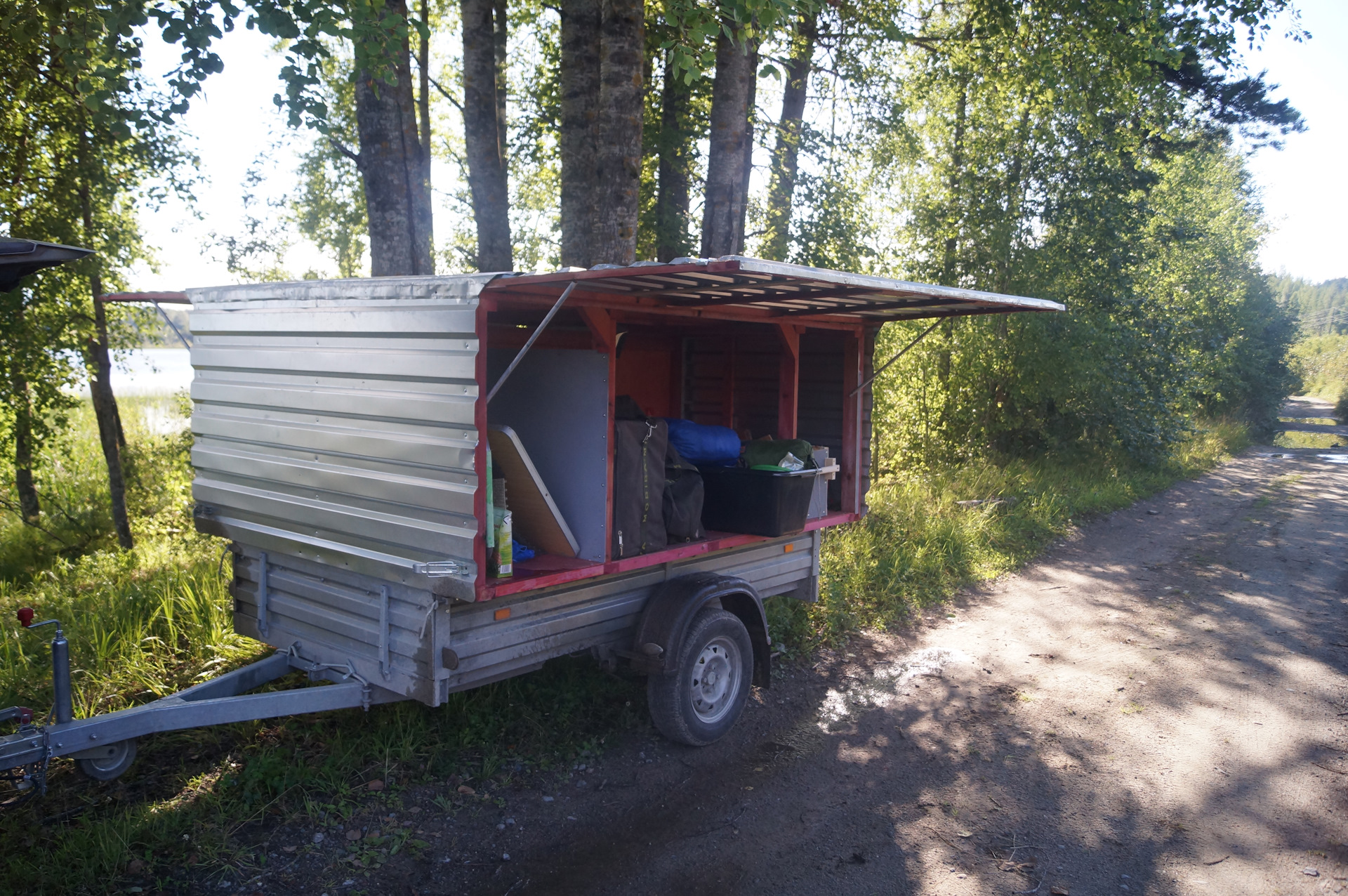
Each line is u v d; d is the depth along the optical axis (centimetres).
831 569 855
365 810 408
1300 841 410
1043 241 1504
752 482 539
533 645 436
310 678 456
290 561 476
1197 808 440
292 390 456
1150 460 1733
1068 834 415
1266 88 1820
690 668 484
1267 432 3306
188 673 538
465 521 374
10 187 964
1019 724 546
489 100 1036
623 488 464
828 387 684
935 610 810
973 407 1602
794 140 1240
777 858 392
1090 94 1427
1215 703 581
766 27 738
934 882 375
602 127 833
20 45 816
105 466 1494
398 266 830
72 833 370
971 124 1519
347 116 1463
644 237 1300
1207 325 2652
